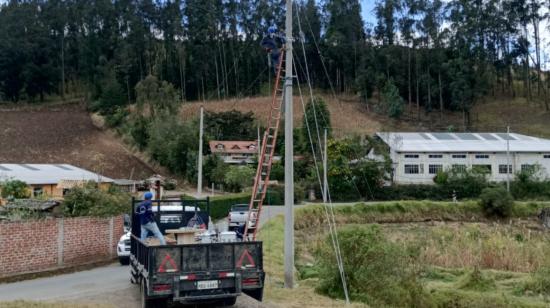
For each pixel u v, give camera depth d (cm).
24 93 12938
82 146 9075
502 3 12525
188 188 7062
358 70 12131
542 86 12119
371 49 12462
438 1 12569
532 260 2477
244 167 6525
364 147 6881
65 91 13588
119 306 1251
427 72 11894
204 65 12606
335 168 6400
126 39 13638
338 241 1510
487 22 12431
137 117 9200
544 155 6969
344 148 6662
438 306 1655
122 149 9006
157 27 14175
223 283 1141
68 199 2659
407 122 10775
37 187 5081
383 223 4744
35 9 14162
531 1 12325
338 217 4528
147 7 14300
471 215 5103
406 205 5019
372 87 11894
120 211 2677
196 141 7756
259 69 12556
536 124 10519
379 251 1512
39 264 1912
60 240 2014
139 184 5978
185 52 12700
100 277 1805
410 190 6494
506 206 5078
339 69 12612
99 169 7831
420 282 1673
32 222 1900
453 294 1736
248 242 1168
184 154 7688
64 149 8862
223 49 12756
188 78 12588
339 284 1502
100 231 2231
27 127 10062
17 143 9019
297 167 6925
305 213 4294
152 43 13400
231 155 7662
